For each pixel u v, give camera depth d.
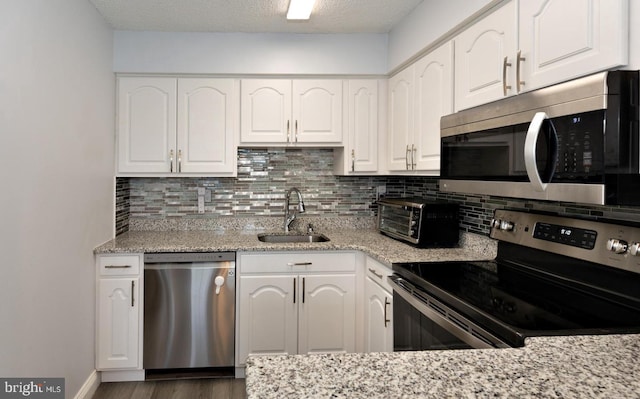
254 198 3.49
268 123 3.15
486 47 1.88
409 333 1.92
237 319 2.77
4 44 1.55
